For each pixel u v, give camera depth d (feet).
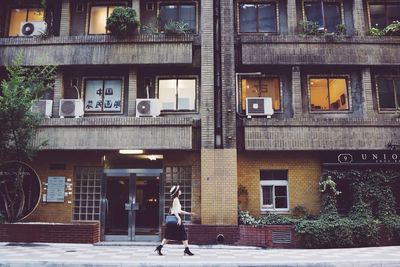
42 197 53.88
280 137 51.83
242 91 56.44
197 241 49.08
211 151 51.55
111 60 53.93
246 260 36.55
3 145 47.37
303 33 55.67
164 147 51.06
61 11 57.72
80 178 54.70
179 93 55.98
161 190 53.36
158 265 34.22
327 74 56.49
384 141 51.85
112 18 53.62
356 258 37.52
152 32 55.52
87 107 56.39
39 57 54.39
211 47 53.98
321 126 52.13
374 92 56.13
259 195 53.78
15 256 38.68
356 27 56.24
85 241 49.32
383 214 50.03
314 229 46.62
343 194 53.42
